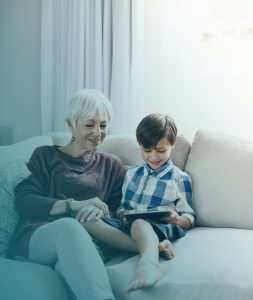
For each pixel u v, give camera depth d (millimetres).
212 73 1979
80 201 1293
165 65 1984
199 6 1943
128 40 1997
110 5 2031
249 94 1947
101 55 2051
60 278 1087
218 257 1138
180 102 1987
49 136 1677
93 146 1413
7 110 2287
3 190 1269
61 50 2113
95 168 1424
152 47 1990
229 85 1968
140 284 1052
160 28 1976
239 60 1946
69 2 2074
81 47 2059
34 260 1182
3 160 1329
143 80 2000
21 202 1278
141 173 1450
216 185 1479
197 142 1589
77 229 1099
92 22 2053
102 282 1028
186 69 1974
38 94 2252
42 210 1276
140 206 1399
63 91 2131
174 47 1973
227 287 1036
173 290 1054
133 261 1162
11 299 977
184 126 1994
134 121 2002
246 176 1471
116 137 1680
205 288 1044
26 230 1236
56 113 2152
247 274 1063
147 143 1392
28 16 2223
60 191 1351
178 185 1436
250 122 1957
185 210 1401
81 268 1034
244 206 1449
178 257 1155
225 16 1926
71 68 2096
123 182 1468
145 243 1158
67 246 1068
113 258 1256
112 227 1258
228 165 1496
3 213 1250
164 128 1386
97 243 1257
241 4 1903
